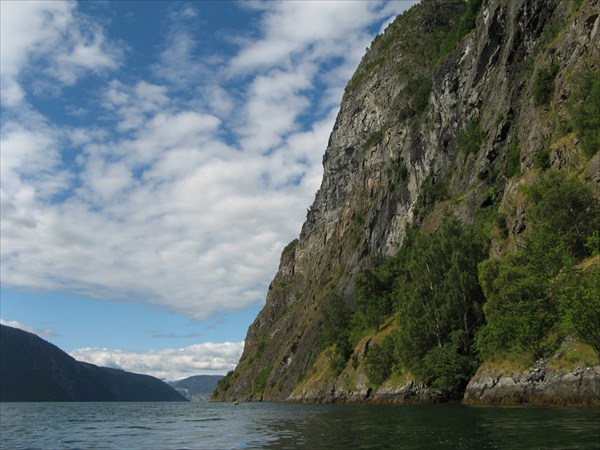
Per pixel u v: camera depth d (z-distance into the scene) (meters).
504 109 89.88
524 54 88.12
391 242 132.50
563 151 60.81
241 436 35.50
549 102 70.94
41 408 160.50
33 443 36.59
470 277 68.88
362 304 108.69
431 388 67.25
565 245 49.19
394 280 109.44
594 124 56.44
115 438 38.91
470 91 105.50
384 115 178.00
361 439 28.45
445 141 115.75
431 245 76.88
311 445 26.83
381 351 84.56
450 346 65.12
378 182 159.12
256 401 174.25
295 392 128.00
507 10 96.44
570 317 38.62
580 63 65.06
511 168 78.88
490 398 51.62
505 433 26.05
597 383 38.69
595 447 20.06
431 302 72.25
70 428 53.97
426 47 172.50
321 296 167.62
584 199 51.47
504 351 52.88
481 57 103.31
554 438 23.02
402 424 36.34
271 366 186.75
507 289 51.25
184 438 36.31
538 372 45.59
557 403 42.19
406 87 161.38
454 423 33.75
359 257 146.00
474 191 91.31
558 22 78.25
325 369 115.62
